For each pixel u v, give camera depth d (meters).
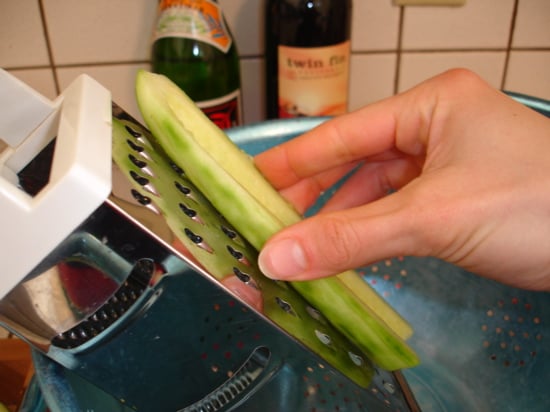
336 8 0.44
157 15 0.47
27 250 0.20
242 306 0.24
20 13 0.49
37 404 0.29
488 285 0.41
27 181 0.25
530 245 0.27
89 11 0.50
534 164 0.27
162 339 0.24
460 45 0.54
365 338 0.29
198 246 0.23
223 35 0.47
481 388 0.40
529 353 0.39
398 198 0.27
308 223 0.26
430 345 0.43
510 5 0.52
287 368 0.30
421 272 0.44
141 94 0.25
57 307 0.22
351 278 0.33
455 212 0.26
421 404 0.40
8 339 0.44
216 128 0.29
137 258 0.21
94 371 0.25
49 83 0.53
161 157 0.27
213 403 0.28
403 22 0.52
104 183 0.19
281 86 0.47
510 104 0.30
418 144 0.35
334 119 0.37
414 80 0.56
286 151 0.38
